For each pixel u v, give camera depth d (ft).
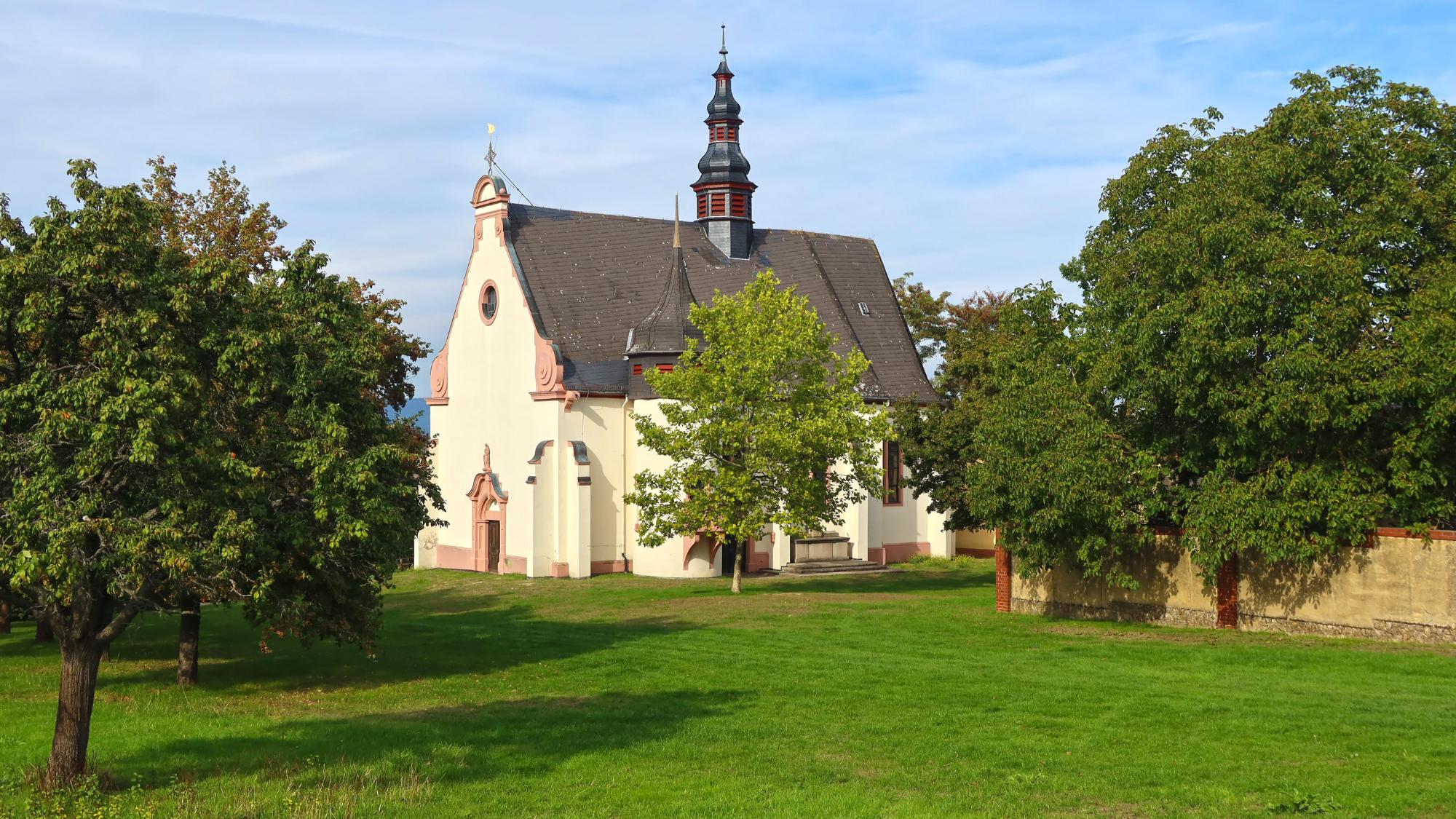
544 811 50.26
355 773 56.54
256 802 51.21
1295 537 88.17
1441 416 81.56
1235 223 88.74
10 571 50.55
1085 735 62.75
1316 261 84.89
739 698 75.82
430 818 49.32
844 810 49.55
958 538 202.69
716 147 196.34
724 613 122.52
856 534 178.50
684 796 52.37
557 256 182.60
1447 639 84.02
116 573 51.75
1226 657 84.48
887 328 200.75
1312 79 95.50
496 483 179.83
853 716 69.56
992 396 139.23
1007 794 51.80
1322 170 91.66
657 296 185.88
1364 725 62.64
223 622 124.36
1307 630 92.63
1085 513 96.17
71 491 51.29
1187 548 96.37
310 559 70.38
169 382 50.72
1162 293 94.68
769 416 135.13
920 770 56.44
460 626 118.01
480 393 183.83
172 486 52.90
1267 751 57.93
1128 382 96.43
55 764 52.54
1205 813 48.06
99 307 52.80
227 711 75.41
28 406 52.11
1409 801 48.14
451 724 69.41
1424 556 85.35
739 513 136.87
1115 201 104.88
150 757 60.70
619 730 66.85
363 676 89.25
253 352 56.80
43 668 93.40
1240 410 88.17
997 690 75.72
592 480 171.22
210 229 126.11
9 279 51.19
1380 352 83.35
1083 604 109.50
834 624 110.42
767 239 201.36
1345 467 87.45
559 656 96.12
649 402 170.09
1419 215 88.79
